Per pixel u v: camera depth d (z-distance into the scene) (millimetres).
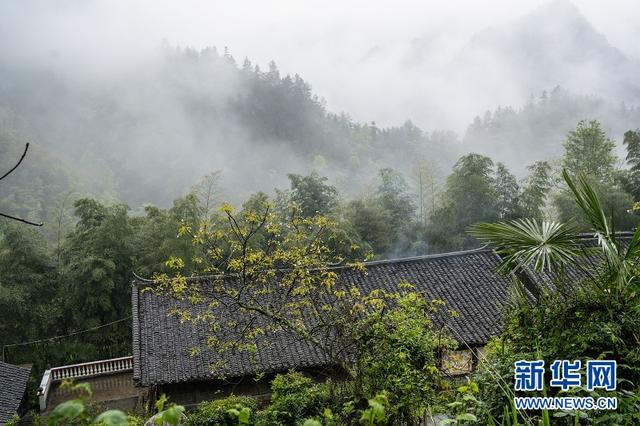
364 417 2920
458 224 30797
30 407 20250
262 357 15031
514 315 6609
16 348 22391
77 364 21812
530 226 6605
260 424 8891
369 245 29109
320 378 15273
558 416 4504
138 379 14789
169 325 16297
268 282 16281
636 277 5844
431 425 6777
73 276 22781
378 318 8273
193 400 15430
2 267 23203
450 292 17422
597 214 5980
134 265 23672
